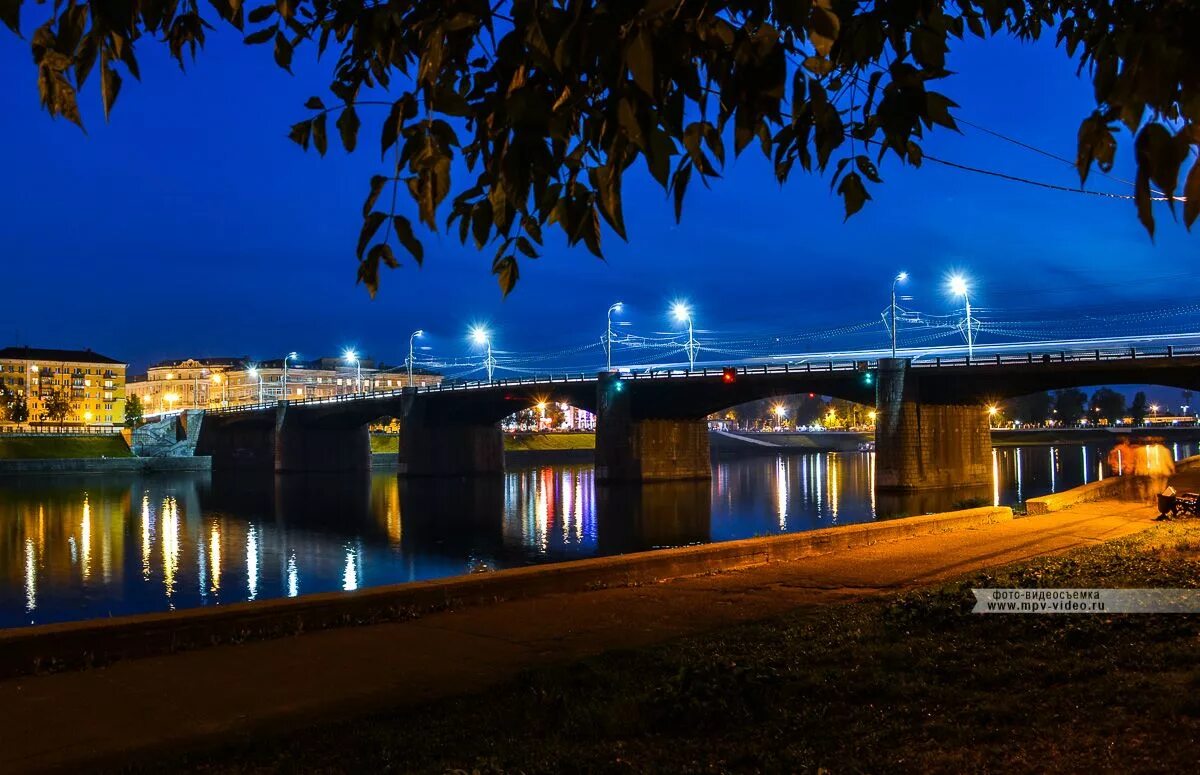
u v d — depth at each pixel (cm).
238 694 979
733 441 19262
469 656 1145
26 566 5288
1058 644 1048
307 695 976
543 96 330
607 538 6338
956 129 327
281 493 10456
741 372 9262
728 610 1439
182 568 5247
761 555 1955
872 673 952
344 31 390
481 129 351
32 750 808
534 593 1560
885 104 321
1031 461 15188
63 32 319
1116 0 319
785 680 927
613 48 287
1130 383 7738
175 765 764
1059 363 7631
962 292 9088
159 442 15525
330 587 4647
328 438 14725
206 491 10800
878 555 2061
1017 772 651
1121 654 958
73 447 14825
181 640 1173
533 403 11825
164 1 340
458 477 12625
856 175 368
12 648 1048
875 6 319
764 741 760
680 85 308
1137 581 1430
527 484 11406
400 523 7400
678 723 812
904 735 755
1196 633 1041
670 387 9988
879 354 9644
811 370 8906
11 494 10338
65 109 335
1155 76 267
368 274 352
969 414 9019
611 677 987
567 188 346
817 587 1653
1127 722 732
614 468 10119
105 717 901
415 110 344
